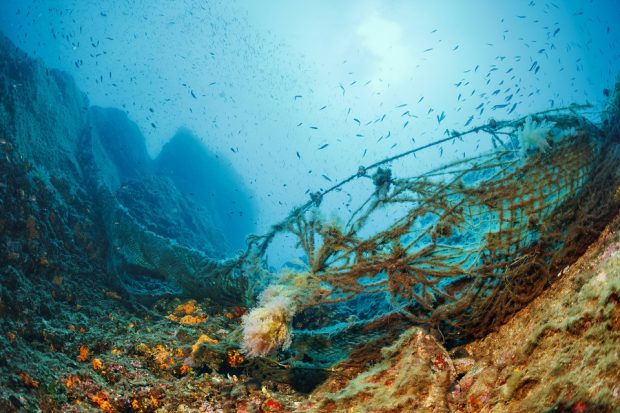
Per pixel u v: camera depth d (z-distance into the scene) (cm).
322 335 472
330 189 486
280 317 397
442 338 424
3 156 669
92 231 816
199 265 666
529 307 398
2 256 570
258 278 604
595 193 410
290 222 497
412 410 337
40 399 374
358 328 459
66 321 557
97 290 704
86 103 1266
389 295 432
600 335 262
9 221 614
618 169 429
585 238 400
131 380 447
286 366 460
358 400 368
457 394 351
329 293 420
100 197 889
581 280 349
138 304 685
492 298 399
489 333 414
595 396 229
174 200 1326
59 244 715
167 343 530
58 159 912
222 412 406
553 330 312
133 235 766
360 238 409
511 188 382
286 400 428
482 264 403
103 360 474
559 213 395
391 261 398
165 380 458
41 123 896
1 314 471
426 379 352
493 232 388
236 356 473
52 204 745
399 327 441
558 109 463
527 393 290
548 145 389
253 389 442
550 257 398
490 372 342
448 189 391
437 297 427
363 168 476
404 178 420
